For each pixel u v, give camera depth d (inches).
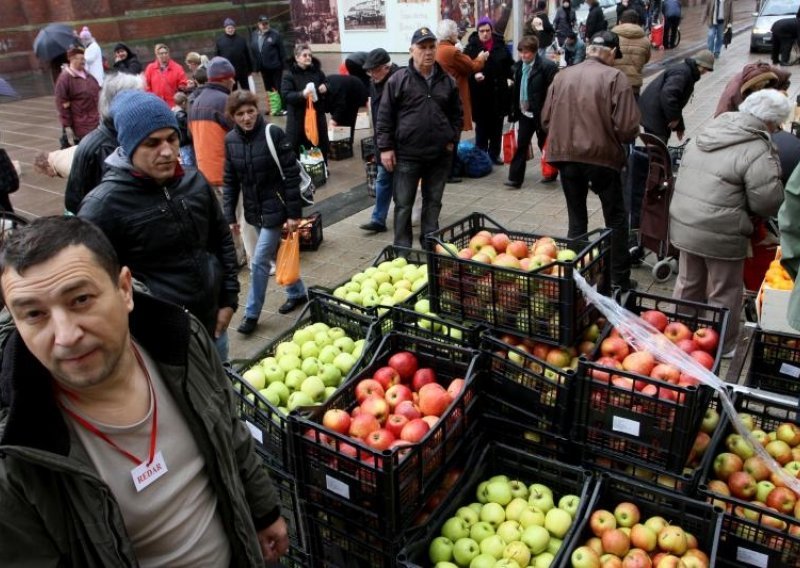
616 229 214.8
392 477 92.1
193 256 128.3
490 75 365.4
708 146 161.3
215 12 919.0
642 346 112.9
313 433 100.7
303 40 817.5
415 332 130.3
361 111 489.4
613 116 203.0
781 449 109.8
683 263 177.9
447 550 98.7
